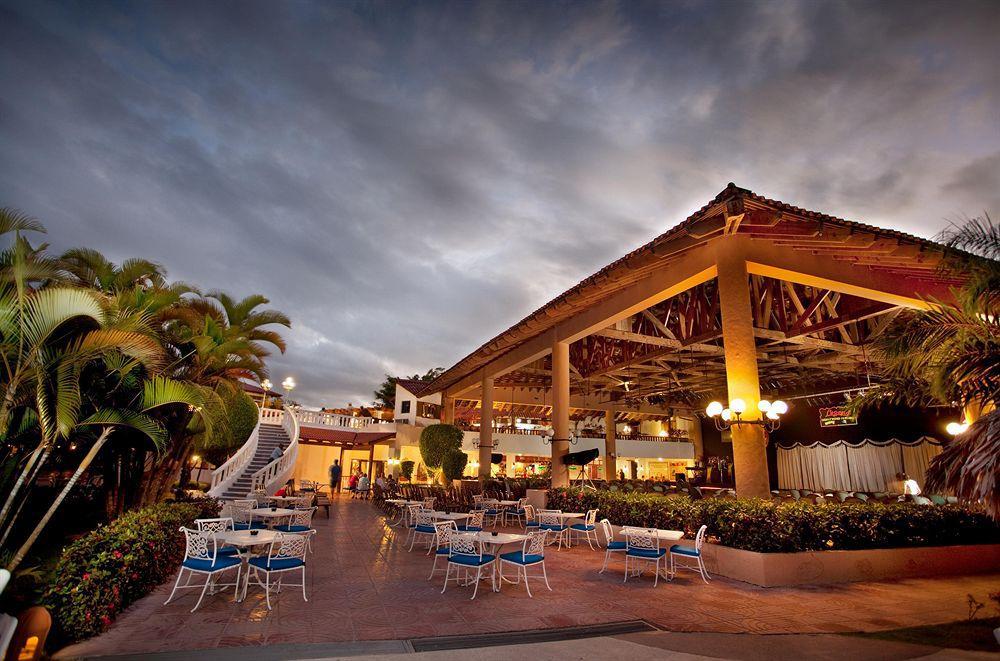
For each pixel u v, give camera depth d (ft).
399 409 103.04
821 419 72.43
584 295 35.70
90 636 15.58
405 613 19.04
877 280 35.04
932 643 16.06
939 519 29.27
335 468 84.58
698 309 45.88
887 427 64.18
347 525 46.98
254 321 39.63
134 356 20.85
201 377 32.99
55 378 19.27
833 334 50.52
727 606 20.57
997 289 19.74
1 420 17.85
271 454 67.15
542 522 37.11
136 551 19.62
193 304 37.35
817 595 22.48
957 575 27.27
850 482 67.97
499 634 16.72
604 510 38.42
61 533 29.84
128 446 28.94
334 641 15.71
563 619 18.56
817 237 27.91
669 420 110.11
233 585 22.68
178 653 14.38
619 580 25.54
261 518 41.57
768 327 46.37
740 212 24.21
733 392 29.48
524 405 88.89
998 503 14.16
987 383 21.16
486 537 23.21
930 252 28.48
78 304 18.47
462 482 62.34
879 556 26.40
